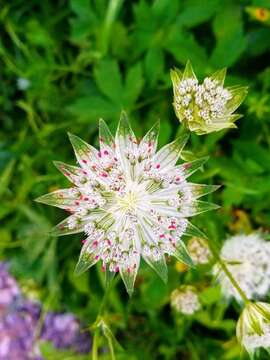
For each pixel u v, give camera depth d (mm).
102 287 83
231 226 77
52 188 87
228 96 50
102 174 49
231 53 75
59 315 91
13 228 93
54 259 89
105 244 50
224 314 82
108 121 78
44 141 91
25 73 90
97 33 83
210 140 71
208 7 78
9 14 93
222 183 74
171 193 50
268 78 77
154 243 50
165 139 73
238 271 65
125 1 89
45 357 87
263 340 54
